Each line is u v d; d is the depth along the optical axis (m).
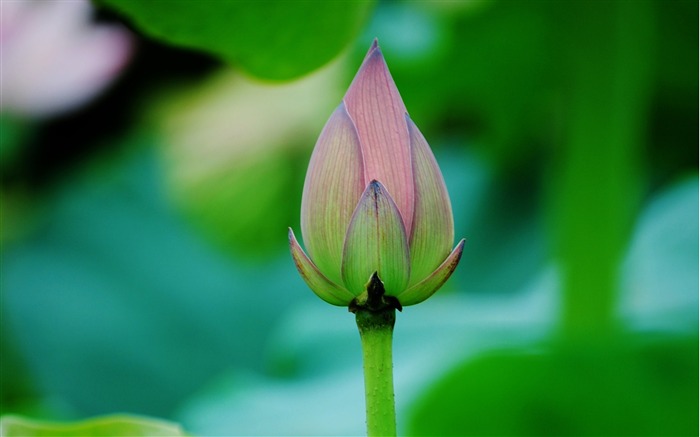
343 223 1.12
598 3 1.96
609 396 2.12
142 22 1.21
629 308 2.32
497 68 2.72
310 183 1.13
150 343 3.68
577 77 2.01
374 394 1.13
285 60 1.24
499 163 3.32
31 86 3.52
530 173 3.29
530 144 3.21
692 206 2.76
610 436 2.12
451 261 1.13
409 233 1.13
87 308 3.71
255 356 3.72
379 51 1.13
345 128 1.13
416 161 1.13
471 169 3.43
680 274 2.44
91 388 3.59
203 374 3.70
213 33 1.22
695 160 3.06
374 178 1.13
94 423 1.22
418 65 2.69
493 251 3.24
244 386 2.62
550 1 2.18
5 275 3.71
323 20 1.21
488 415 2.21
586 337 2.13
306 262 1.13
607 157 2.03
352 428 2.15
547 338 2.14
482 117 3.09
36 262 3.75
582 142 2.03
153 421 1.22
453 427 2.22
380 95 1.13
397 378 2.34
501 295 3.10
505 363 2.15
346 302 1.13
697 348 2.16
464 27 2.53
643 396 2.13
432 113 3.33
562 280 2.12
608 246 2.06
